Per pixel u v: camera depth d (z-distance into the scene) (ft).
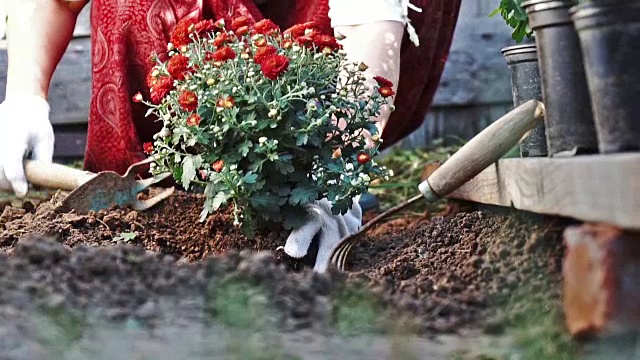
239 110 9.07
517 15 9.30
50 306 7.39
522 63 9.16
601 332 7.18
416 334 7.45
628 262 7.18
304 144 9.11
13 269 7.85
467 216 9.24
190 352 7.01
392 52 9.88
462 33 14.14
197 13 10.23
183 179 9.20
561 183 7.68
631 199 7.11
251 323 7.36
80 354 6.95
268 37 9.28
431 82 11.27
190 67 9.35
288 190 9.19
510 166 8.40
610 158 7.23
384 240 9.56
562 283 7.73
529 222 8.29
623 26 7.47
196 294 7.76
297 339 7.27
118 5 10.36
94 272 7.93
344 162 9.17
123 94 10.41
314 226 9.21
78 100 13.61
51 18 10.66
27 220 9.73
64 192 10.16
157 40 10.34
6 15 10.86
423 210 11.52
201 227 9.54
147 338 7.18
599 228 7.27
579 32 7.63
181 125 9.16
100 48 10.46
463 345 7.29
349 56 9.85
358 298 7.75
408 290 8.04
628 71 7.49
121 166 10.61
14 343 7.00
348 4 9.88
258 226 9.34
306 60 9.16
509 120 8.55
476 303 7.82
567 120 8.06
